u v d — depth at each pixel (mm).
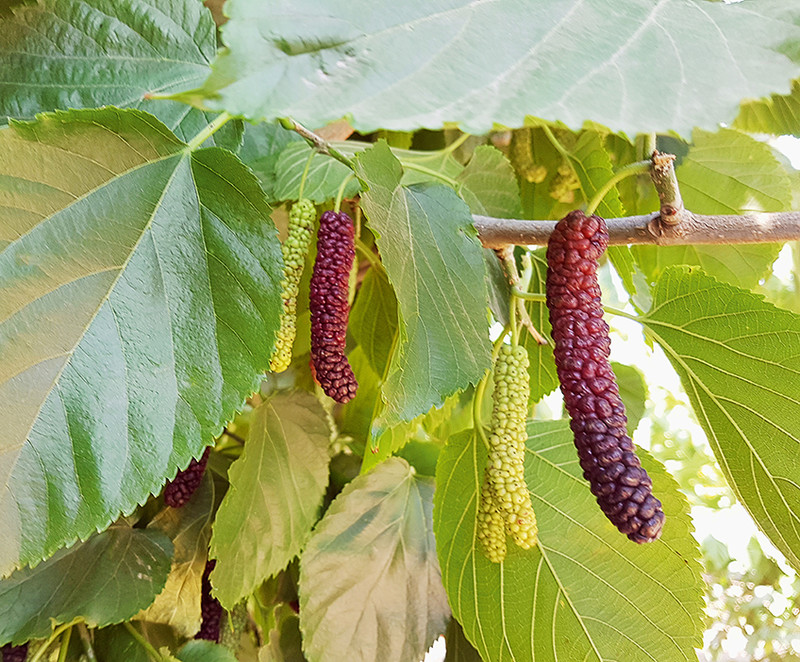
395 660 267
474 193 312
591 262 186
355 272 305
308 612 260
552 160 344
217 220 171
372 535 277
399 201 186
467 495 244
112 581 245
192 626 279
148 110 202
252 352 169
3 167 154
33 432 153
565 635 236
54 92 195
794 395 221
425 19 101
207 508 286
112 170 165
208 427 164
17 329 153
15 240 155
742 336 224
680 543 230
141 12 204
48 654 256
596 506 239
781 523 238
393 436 269
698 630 228
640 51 104
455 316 186
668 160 197
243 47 91
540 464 248
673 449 687
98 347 159
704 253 339
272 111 88
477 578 243
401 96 93
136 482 158
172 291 167
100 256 162
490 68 98
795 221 207
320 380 208
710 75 102
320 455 282
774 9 113
